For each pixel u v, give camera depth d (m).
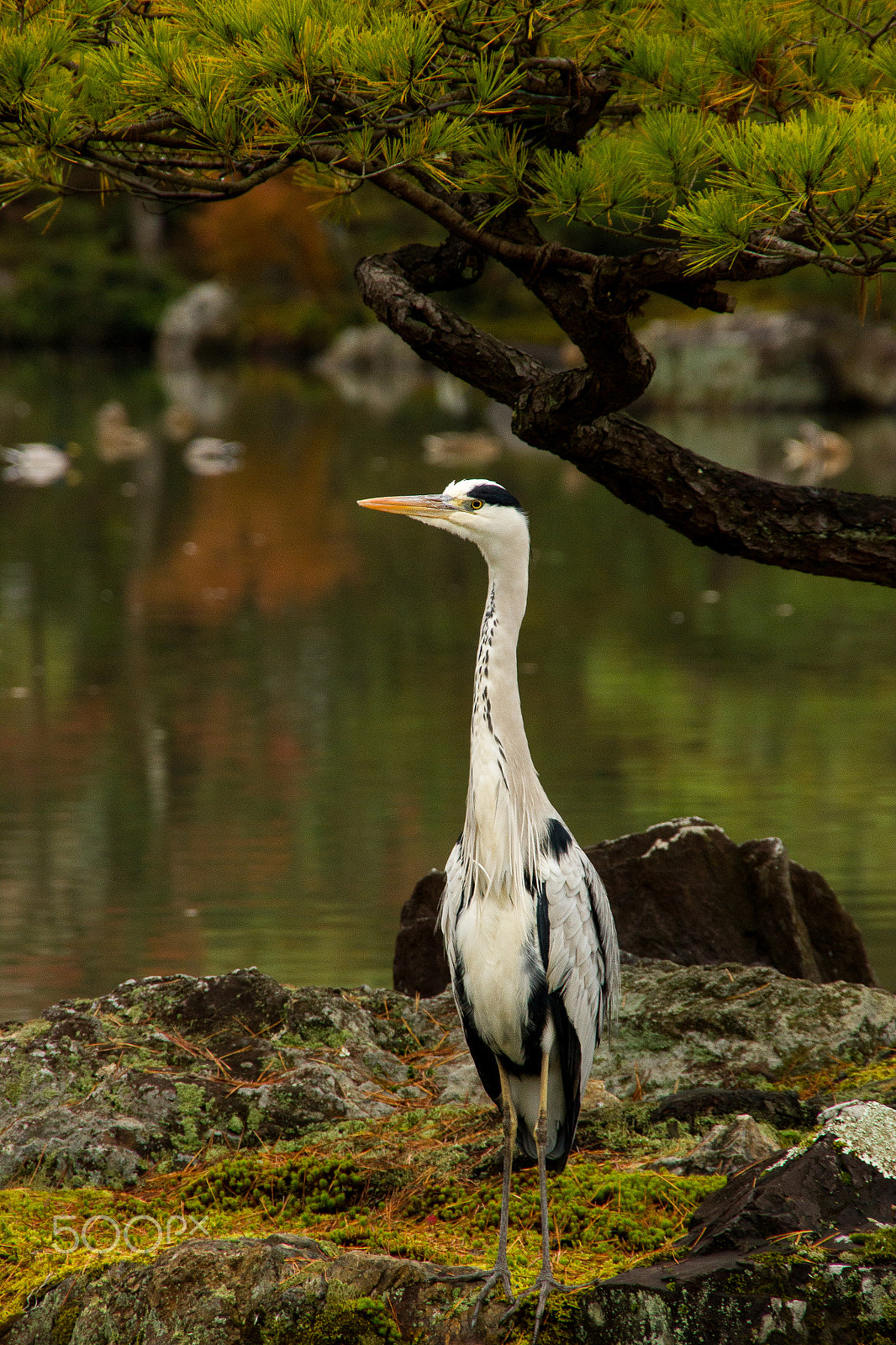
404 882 17.44
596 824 19.03
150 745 23.39
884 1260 6.90
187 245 122.81
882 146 7.52
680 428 70.75
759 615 34.00
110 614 33.34
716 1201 7.82
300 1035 10.66
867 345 78.25
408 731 24.19
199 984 10.94
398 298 10.63
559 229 52.22
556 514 49.53
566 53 10.61
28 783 21.44
